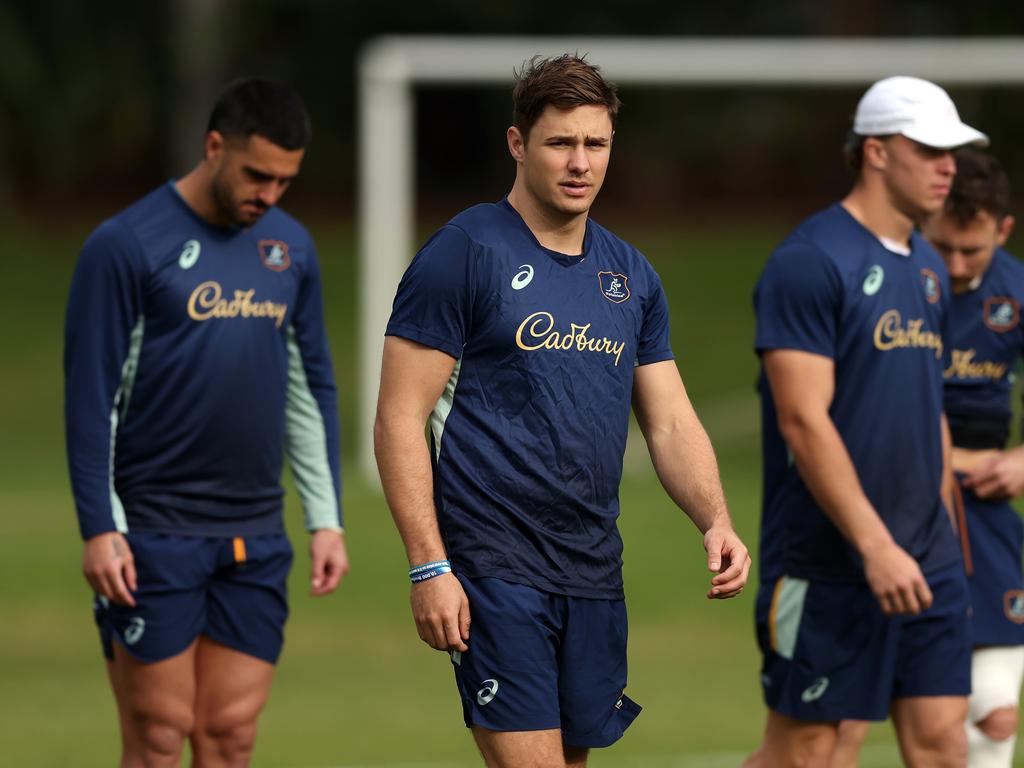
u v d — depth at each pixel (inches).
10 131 4990.2
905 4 4640.8
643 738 1071.6
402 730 1093.8
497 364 612.7
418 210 4950.8
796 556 764.6
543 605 613.3
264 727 1100.5
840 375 754.8
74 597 1539.1
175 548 740.7
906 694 768.3
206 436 748.6
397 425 605.9
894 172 755.4
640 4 4918.8
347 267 4224.9
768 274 760.3
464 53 2110.0
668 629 1446.9
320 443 805.2
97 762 991.6
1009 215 830.5
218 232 757.3
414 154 5128.0
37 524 1861.5
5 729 1082.1
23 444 2613.2
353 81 5132.9
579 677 624.1
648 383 647.8
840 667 757.3
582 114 600.4
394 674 1286.9
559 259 617.9
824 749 774.5
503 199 636.1
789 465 769.6
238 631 759.1
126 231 740.0
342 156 5182.1
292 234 783.1
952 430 847.7
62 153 5009.8
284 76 5088.6
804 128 5083.7
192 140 4717.0
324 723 1114.1
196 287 746.8
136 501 746.8
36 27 4970.5
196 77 4699.8
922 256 771.4
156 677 741.3
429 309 608.1
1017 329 845.2
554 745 611.5
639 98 5098.4
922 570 759.1
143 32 5000.0
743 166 5137.8
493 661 608.1
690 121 5113.2
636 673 1288.1
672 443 638.5
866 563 728.3
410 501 601.9
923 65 2038.6
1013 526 849.5
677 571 1647.4
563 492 614.2
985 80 2033.7
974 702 835.4
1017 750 1036.5
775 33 4879.4
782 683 771.4
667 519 1900.8
